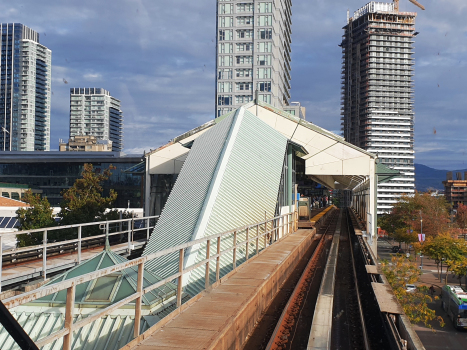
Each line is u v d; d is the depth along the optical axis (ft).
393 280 78.69
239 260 38.68
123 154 276.41
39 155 287.48
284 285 36.94
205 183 46.52
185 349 15.06
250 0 282.36
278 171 59.11
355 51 571.69
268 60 279.69
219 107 281.74
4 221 102.78
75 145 493.77
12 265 35.01
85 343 20.92
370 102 542.98
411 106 545.03
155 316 22.48
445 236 151.74
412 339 18.33
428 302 125.90
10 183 249.96
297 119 77.61
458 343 91.09
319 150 76.95
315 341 22.25
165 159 80.89
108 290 24.08
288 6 343.87
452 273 158.61
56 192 252.21
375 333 26.03
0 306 7.95
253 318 24.17
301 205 91.91
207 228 38.17
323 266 49.73
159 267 34.14
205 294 23.75
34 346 9.15
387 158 528.63
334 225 124.06
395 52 551.18
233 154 51.90
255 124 64.80
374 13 554.87
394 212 241.96
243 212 45.16
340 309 32.58
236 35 282.77
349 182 138.21
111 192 92.32
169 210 46.96
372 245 73.77
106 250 27.94
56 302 23.53
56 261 37.35
